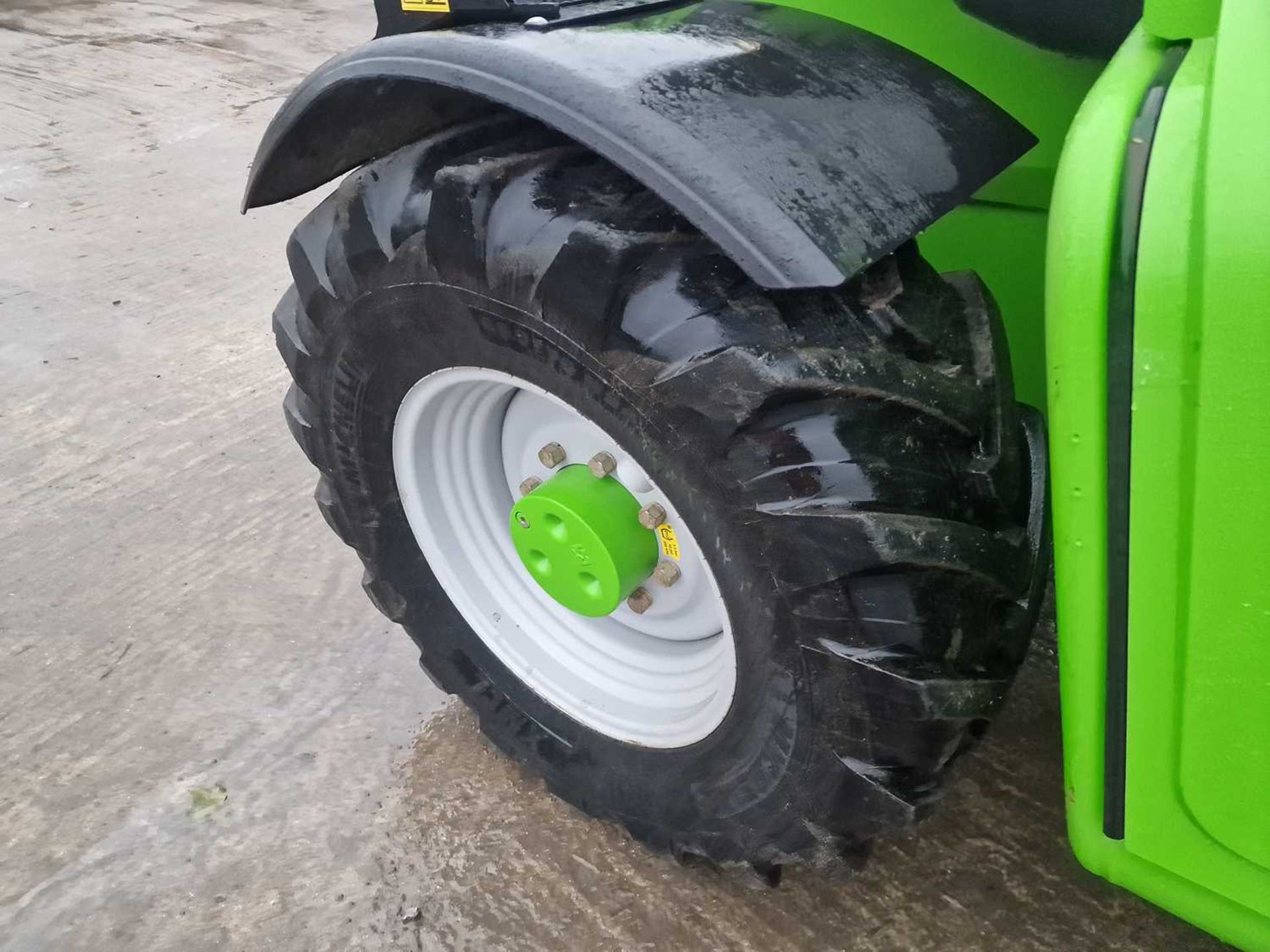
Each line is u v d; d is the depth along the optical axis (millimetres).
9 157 4793
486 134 1302
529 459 1594
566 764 1659
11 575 2309
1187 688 904
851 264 973
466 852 1688
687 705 1482
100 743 1904
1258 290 745
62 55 6371
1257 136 747
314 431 1618
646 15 1244
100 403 2938
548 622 1714
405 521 1688
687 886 1607
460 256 1198
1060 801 1684
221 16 7352
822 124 1078
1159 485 841
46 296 3529
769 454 1061
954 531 1081
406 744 1898
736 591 1187
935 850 1626
